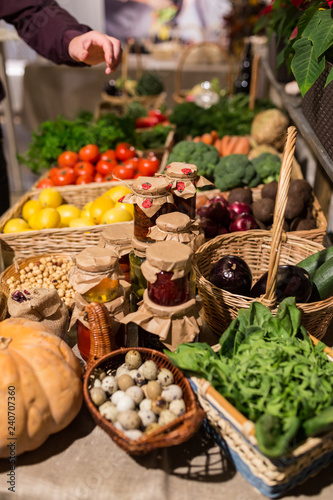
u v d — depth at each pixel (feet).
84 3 18.03
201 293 3.84
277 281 3.57
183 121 9.10
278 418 2.56
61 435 3.08
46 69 14.85
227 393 2.71
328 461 2.81
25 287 4.21
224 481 2.80
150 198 3.50
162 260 2.93
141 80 12.94
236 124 9.23
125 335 3.62
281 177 3.04
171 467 2.88
